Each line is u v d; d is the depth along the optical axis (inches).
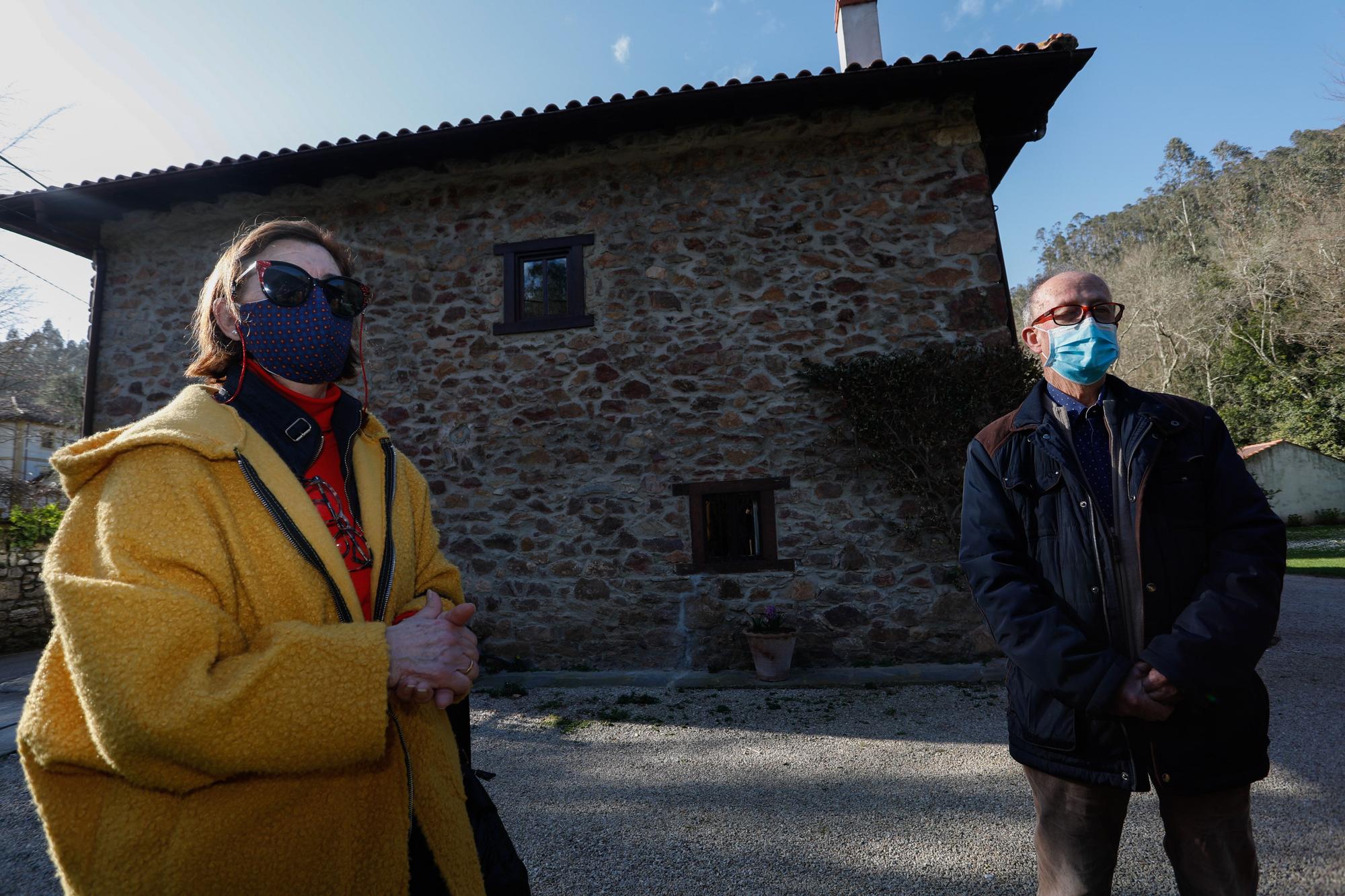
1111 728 54.6
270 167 231.6
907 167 223.6
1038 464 61.5
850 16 261.4
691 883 94.8
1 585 315.9
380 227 251.6
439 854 40.0
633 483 227.0
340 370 45.4
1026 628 55.0
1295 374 915.4
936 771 131.0
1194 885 54.2
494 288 241.4
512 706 185.5
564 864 101.4
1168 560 55.3
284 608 35.2
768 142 230.5
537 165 237.9
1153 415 58.7
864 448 216.5
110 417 259.1
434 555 52.3
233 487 36.4
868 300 220.8
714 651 217.3
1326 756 128.9
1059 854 57.8
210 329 44.8
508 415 236.1
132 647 28.5
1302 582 407.2
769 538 219.0
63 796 32.3
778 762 139.7
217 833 31.6
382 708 32.1
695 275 230.2
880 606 211.8
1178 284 1063.6
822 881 94.0
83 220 264.4
